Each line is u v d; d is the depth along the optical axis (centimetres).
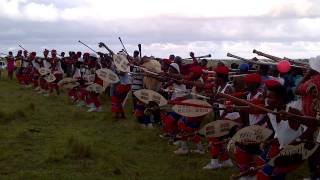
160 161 1049
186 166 1008
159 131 1363
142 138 1250
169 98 1288
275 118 705
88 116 1628
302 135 667
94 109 1733
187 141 1121
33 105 1777
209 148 1131
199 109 822
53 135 1288
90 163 999
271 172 680
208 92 961
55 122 1517
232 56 1177
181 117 1070
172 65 1251
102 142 1215
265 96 775
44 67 2331
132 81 1586
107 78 1475
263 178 688
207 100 926
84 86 1900
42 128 1396
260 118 789
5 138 1223
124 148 1162
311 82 745
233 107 743
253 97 824
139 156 1091
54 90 2480
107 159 1027
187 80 1111
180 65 1433
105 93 2105
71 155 1041
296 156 659
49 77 2234
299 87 760
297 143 652
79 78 1931
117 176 922
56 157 1014
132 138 1278
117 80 1478
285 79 1110
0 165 976
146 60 1548
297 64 1123
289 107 693
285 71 984
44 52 2350
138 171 962
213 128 786
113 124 1494
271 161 667
